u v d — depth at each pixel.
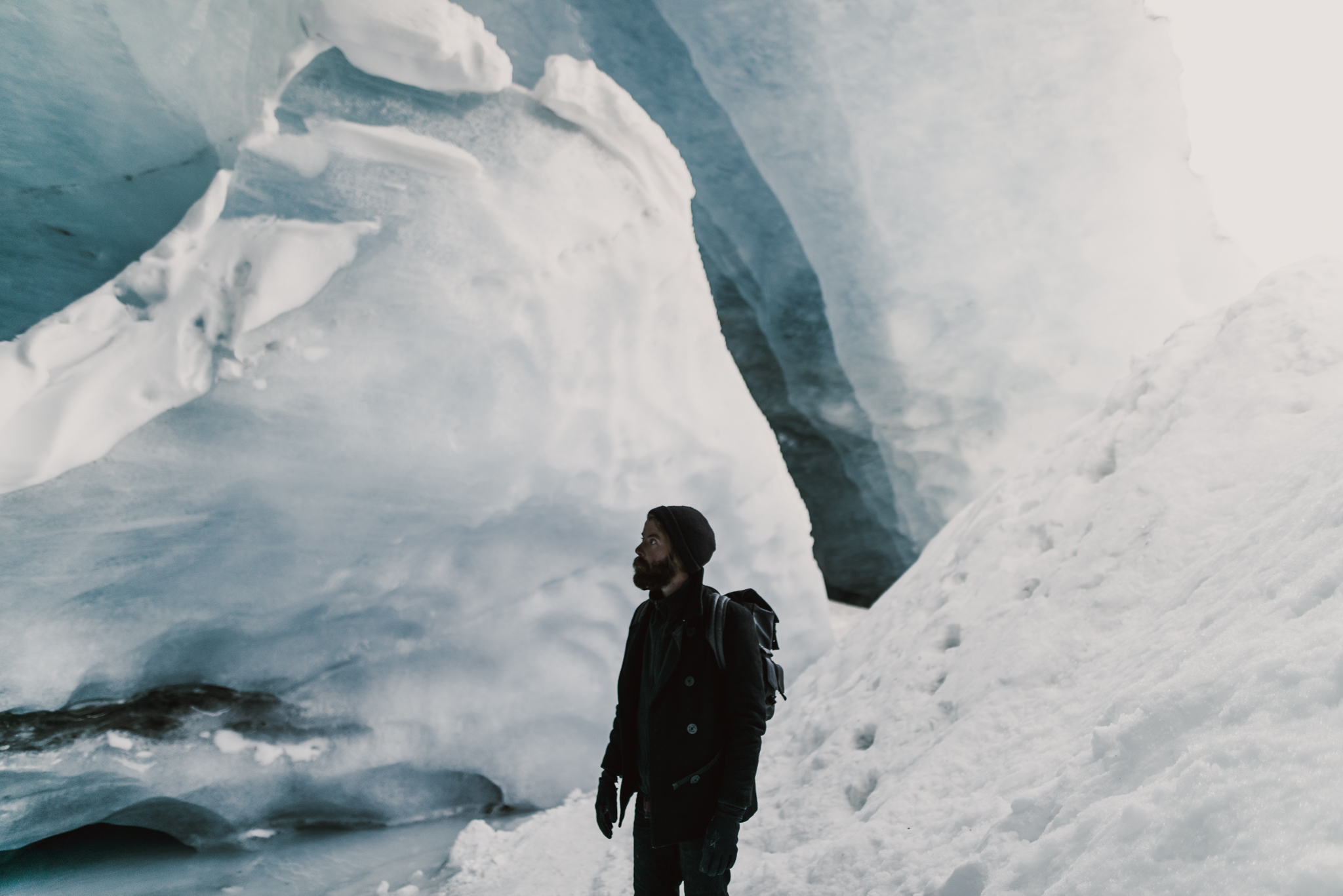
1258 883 1.02
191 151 3.68
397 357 3.77
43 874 3.26
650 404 4.71
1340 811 1.02
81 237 3.40
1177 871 1.14
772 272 10.14
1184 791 1.25
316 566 3.73
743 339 10.64
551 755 4.42
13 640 3.04
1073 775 1.70
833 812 2.79
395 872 3.46
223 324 3.43
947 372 10.08
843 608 9.36
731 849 1.69
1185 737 1.47
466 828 3.78
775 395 10.79
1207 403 3.17
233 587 3.56
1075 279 9.77
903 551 10.91
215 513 3.42
